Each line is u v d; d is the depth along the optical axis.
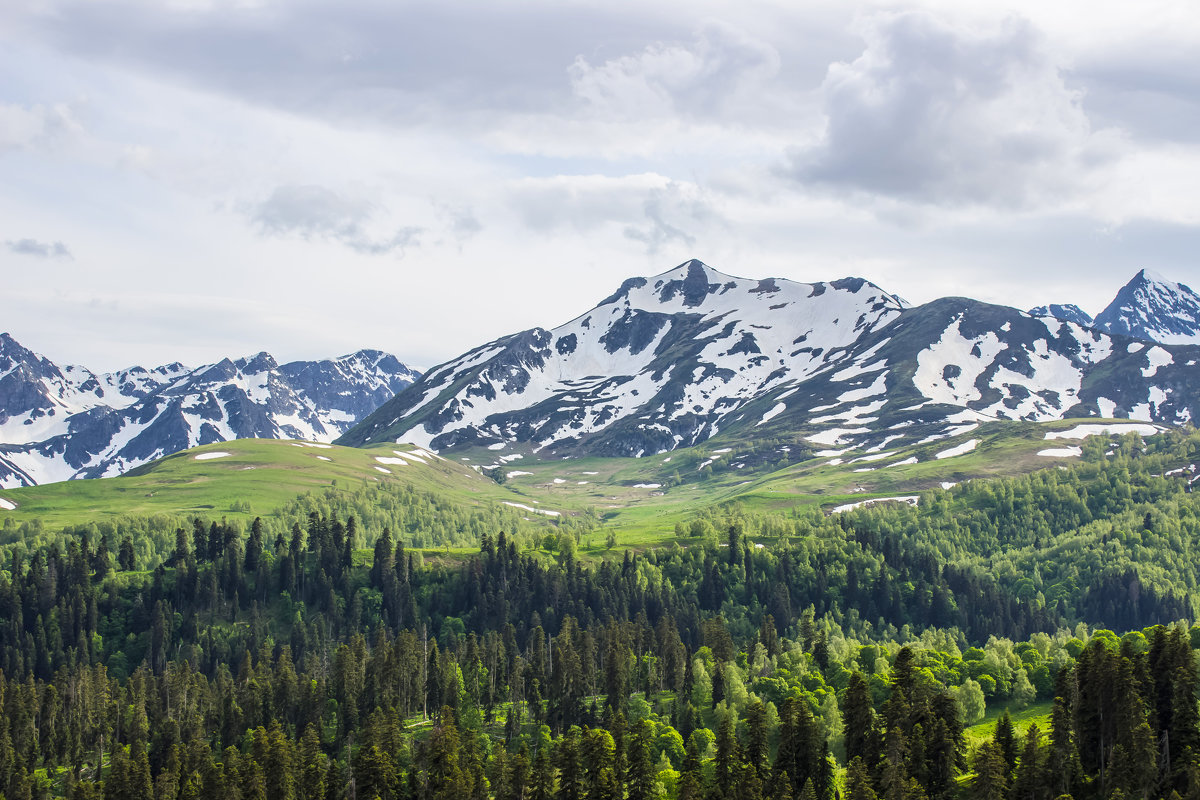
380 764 173.75
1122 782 136.50
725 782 155.62
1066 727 145.12
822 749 158.00
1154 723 145.88
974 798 140.50
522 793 161.38
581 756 165.50
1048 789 139.25
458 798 160.50
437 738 176.50
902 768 145.62
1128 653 157.88
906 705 160.12
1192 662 148.62
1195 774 129.00
